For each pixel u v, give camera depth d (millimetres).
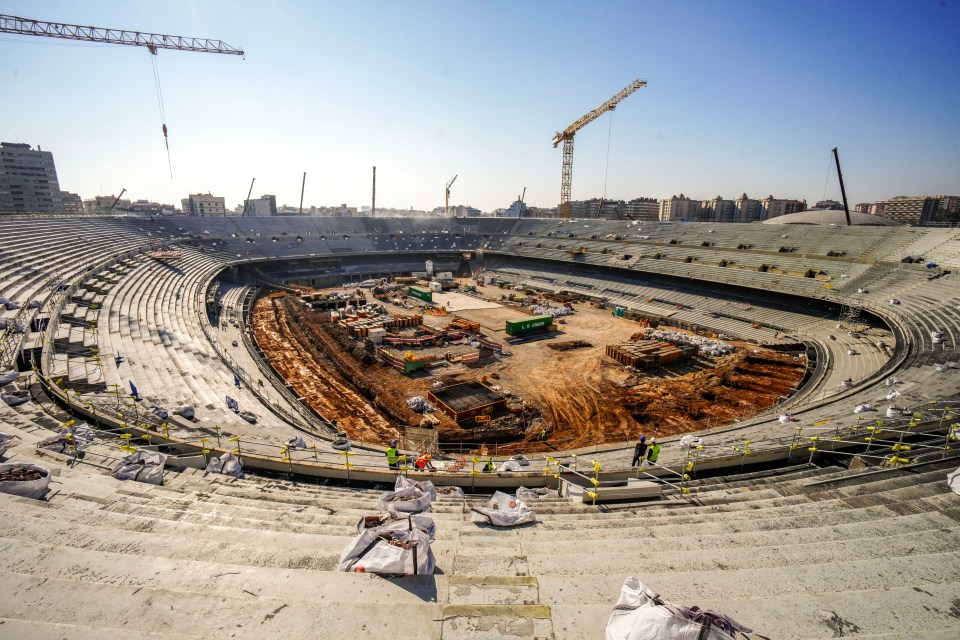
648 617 4961
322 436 23781
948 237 51344
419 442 25219
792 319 53250
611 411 33906
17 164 143875
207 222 97438
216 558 7191
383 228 120375
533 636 5332
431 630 5379
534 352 48594
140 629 5152
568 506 12383
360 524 7969
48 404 19234
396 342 49562
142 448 15133
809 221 91375
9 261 40281
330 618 5488
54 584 5824
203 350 35500
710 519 10336
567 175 134625
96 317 34719
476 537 9203
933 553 7391
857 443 17078
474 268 108938
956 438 15195
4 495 9250
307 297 72750
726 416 32469
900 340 37281
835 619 5461
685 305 63938
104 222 75062
